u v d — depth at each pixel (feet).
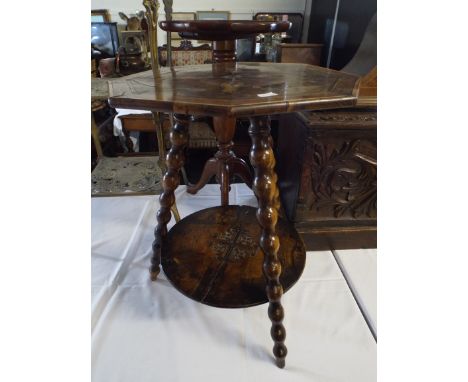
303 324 2.42
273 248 1.89
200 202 4.06
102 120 6.02
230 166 3.54
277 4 6.77
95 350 2.23
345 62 4.94
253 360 2.18
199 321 2.46
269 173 1.80
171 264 2.43
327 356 2.20
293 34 6.84
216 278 2.29
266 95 1.54
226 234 2.78
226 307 2.07
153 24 2.60
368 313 2.51
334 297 2.66
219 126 3.31
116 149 6.28
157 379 2.06
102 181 4.12
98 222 3.62
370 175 2.78
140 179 4.18
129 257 3.11
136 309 2.56
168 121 5.32
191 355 2.21
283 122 3.48
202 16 6.73
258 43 6.34
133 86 1.81
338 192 2.87
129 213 3.80
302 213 2.98
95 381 2.05
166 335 2.35
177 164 2.44
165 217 2.60
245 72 2.30
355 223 3.07
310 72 2.28
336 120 2.49
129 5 6.77
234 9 6.76
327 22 5.60
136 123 5.53
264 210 1.83
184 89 1.72
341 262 3.03
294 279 2.22
